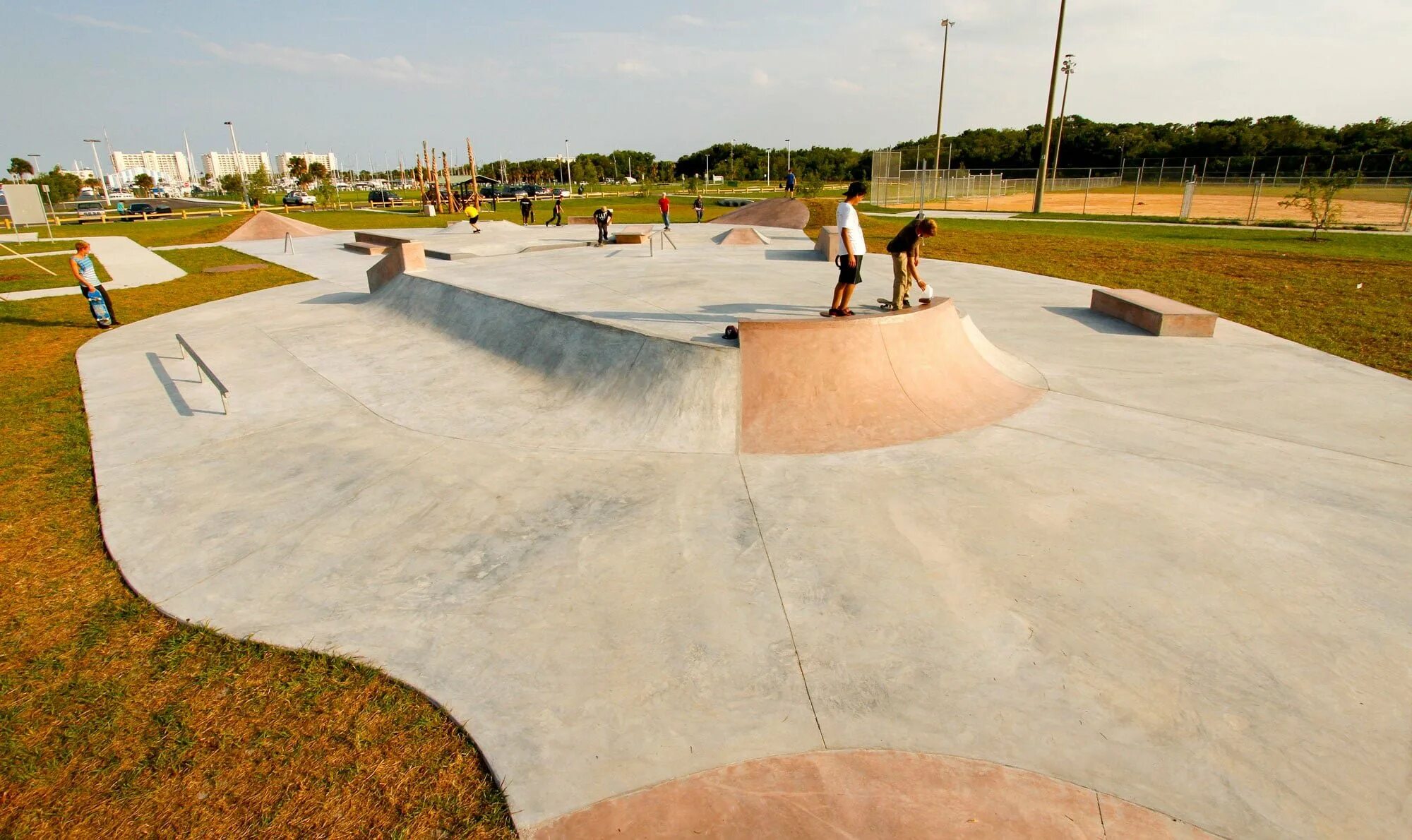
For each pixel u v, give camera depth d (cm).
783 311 846
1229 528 462
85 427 719
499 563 446
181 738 316
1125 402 703
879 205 4434
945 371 718
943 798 275
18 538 502
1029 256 1877
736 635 371
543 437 644
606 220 1869
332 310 1254
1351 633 363
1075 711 317
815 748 300
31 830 273
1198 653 350
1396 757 290
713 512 495
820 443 607
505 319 900
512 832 266
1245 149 6675
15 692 348
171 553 474
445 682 346
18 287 1673
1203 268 1616
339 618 398
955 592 400
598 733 311
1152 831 261
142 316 1298
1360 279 1439
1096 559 429
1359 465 558
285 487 567
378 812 277
